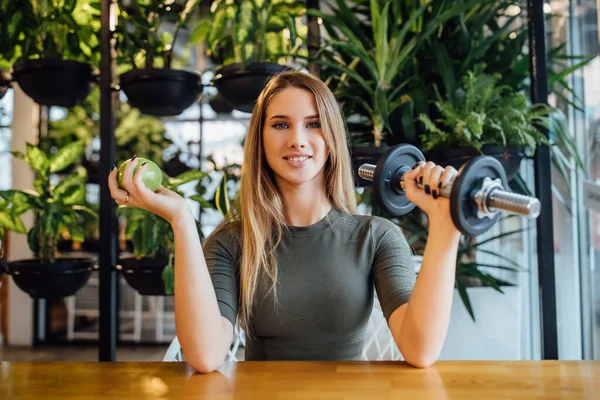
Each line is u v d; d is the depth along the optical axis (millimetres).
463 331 2125
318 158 1151
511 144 1749
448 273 879
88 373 861
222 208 1995
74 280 1943
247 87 1772
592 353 2012
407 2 1962
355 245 1168
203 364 865
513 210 695
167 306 4168
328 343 1132
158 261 1876
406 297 1024
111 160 1874
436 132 1866
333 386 774
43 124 4055
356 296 1135
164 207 919
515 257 2623
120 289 4086
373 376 823
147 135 3932
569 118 2102
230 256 1192
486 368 868
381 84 1884
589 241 2012
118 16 1998
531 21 1766
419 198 861
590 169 1983
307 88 1146
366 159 1799
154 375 850
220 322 926
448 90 1884
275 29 1942
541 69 1754
